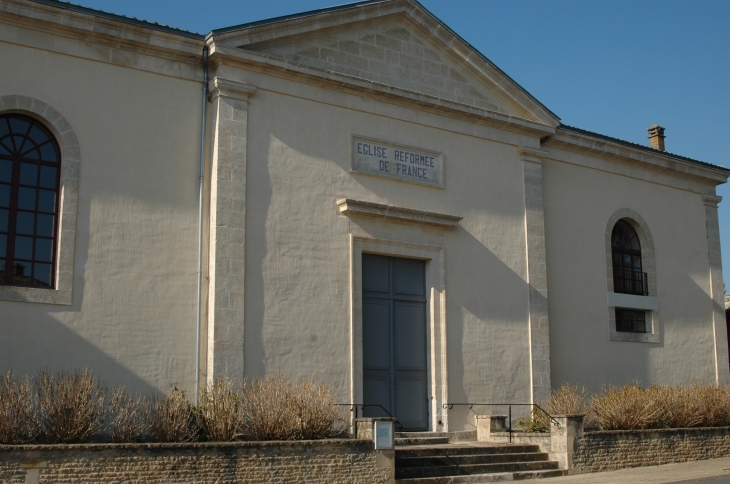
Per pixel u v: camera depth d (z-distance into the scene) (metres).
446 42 19.66
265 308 16.11
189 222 15.91
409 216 18.23
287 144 17.00
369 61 18.48
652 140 26.59
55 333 14.27
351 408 16.56
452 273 18.98
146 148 15.70
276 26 16.92
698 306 24.78
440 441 17.52
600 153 22.89
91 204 14.98
